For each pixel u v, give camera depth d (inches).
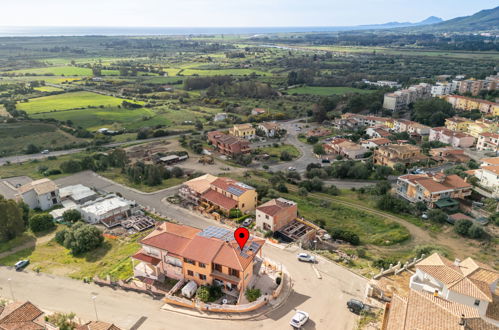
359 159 5753.0
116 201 3735.2
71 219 3511.3
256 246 2391.7
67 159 5674.2
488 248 3147.1
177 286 2309.3
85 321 2070.6
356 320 2000.5
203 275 2279.8
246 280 2257.6
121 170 5083.7
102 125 7628.0
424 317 1574.8
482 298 1780.3
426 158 5280.5
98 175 4928.6
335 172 4992.6
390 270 2368.4
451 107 7509.8
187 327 2001.7
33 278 2578.7
